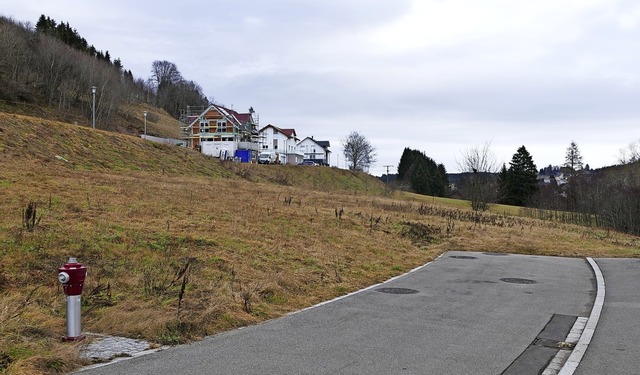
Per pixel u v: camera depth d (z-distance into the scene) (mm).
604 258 16859
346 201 31906
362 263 13383
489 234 22375
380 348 6152
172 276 9477
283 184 48188
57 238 10820
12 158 25500
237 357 5699
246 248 12797
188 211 17406
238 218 17422
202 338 6512
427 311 8352
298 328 7105
